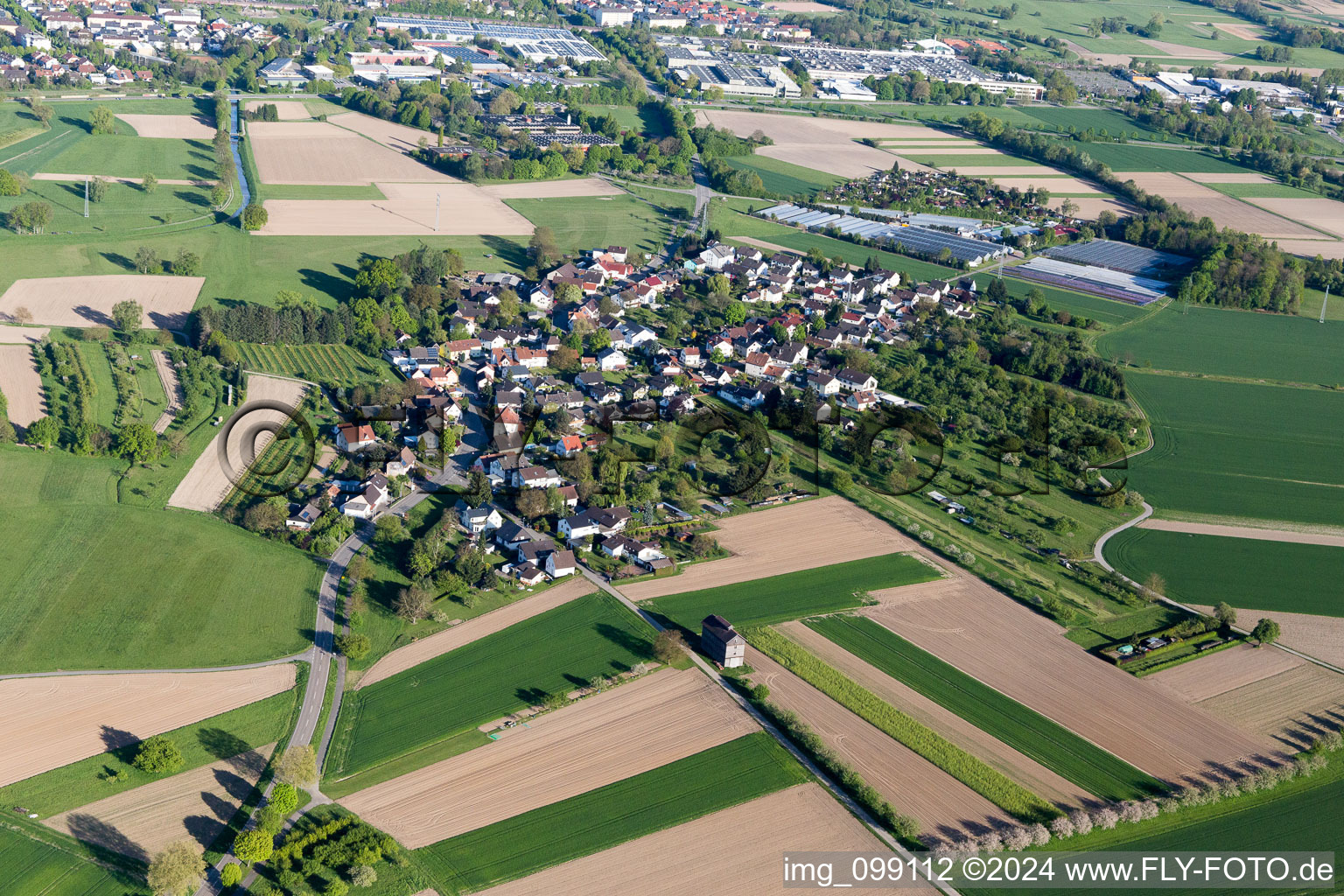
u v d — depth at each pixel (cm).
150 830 13812
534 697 16625
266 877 13288
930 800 14950
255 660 17112
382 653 17500
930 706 16800
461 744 15625
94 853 13425
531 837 14062
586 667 17338
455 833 14088
